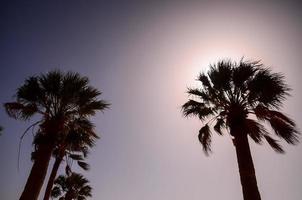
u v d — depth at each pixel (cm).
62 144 1281
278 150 1069
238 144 987
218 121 1223
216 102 1211
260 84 1066
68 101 1240
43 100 1203
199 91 1262
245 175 905
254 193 862
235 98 1136
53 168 1507
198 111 1277
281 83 1083
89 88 1313
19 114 1207
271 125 1060
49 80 1231
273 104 1090
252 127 1059
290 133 1012
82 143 1323
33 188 962
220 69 1174
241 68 1123
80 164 1728
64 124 1210
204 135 1232
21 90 1211
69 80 1266
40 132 1145
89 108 1295
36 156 1053
